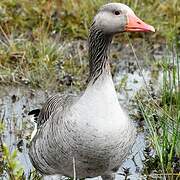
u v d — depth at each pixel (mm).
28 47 23578
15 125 18984
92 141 12953
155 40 26531
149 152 16953
